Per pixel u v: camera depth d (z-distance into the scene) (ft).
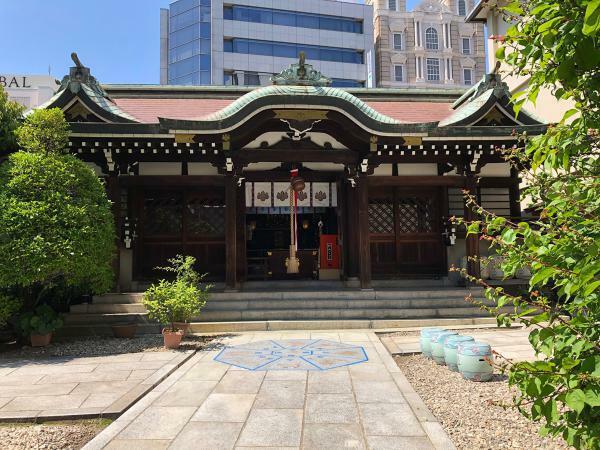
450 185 41.29
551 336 8.34
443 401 17.47
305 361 23.47
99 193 30.48
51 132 29.55
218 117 35.40
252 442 13.76
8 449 13.66
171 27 166.40
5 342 30.53
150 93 51.11
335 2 173.68
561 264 7.89
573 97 9.18
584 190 8.65
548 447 13.20
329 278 45.55
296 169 41.52
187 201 42.06
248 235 53.06
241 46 161.68
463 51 193.57
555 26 8.23
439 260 43.88
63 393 18.47
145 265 41.39
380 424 15.02
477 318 34.01
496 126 38.11
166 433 14.47
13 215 26.45
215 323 32.76
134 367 22.61
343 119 35.60
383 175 41.01
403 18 187.83
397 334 31.37
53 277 28.94
